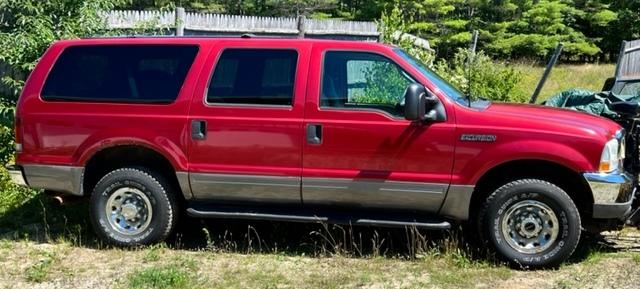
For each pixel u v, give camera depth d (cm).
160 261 512
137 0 3316
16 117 548
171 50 530
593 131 467
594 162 463
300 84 500
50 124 535
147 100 522
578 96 679
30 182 546
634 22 3306
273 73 509
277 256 524
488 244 493
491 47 3050
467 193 479
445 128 477
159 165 546
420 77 492
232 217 520
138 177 531
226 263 509
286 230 584
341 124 489
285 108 499
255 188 511
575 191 499
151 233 535
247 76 511
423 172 482
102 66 538
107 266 501
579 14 3278
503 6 3184
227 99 510
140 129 520
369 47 503
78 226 581
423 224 491
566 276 474
